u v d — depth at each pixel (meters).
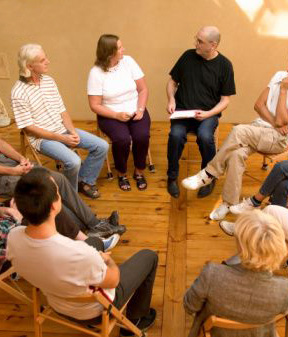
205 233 2.67
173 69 3.14
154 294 2.21
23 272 1.39
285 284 1.34
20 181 1.29
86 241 1.91
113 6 3.59
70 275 1.33
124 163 3.05
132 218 2.79
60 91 4.05
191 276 2.33
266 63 3.74
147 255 1.79
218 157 2.74
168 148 2.94
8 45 3.85
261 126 2.75
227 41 3.67
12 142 3.73
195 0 3.50
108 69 2.93
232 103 3.99
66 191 2.31
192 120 3.09
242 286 1.33
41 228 1.31
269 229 1.28
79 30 3.72
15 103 2.63
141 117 3.03
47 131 2.73
